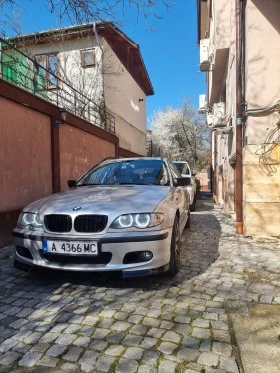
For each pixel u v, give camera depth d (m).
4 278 3.69
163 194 3.81
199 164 34.47
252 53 5.77
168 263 3.34
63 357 2.17
